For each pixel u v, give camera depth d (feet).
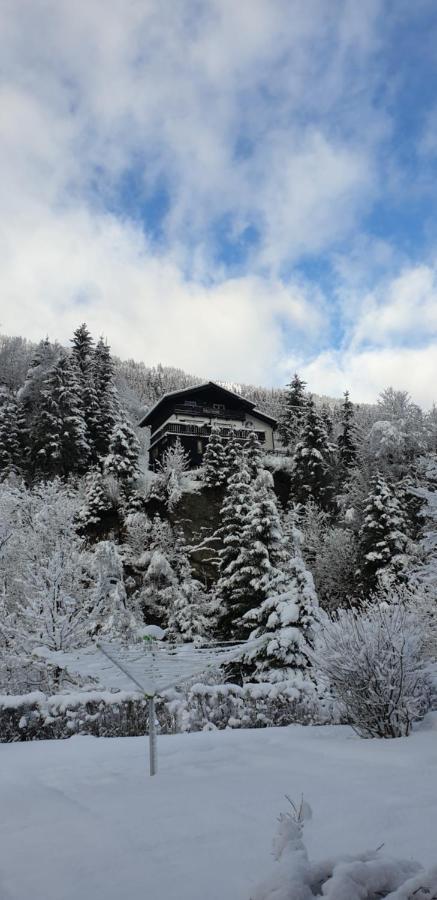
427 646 38.40
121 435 142.41
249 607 75.61
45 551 63.93
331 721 31.76
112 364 193.36
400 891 6.17
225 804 12.85
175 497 129.80
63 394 151.23
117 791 14.80
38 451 143.43
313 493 148.25
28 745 24.09
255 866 8.80
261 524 79.15
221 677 49.16
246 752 20.26
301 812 8.48
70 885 8.48
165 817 11.97
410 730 24.00
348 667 24.67
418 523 105.70
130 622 61.98
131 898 7.88
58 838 10.87
